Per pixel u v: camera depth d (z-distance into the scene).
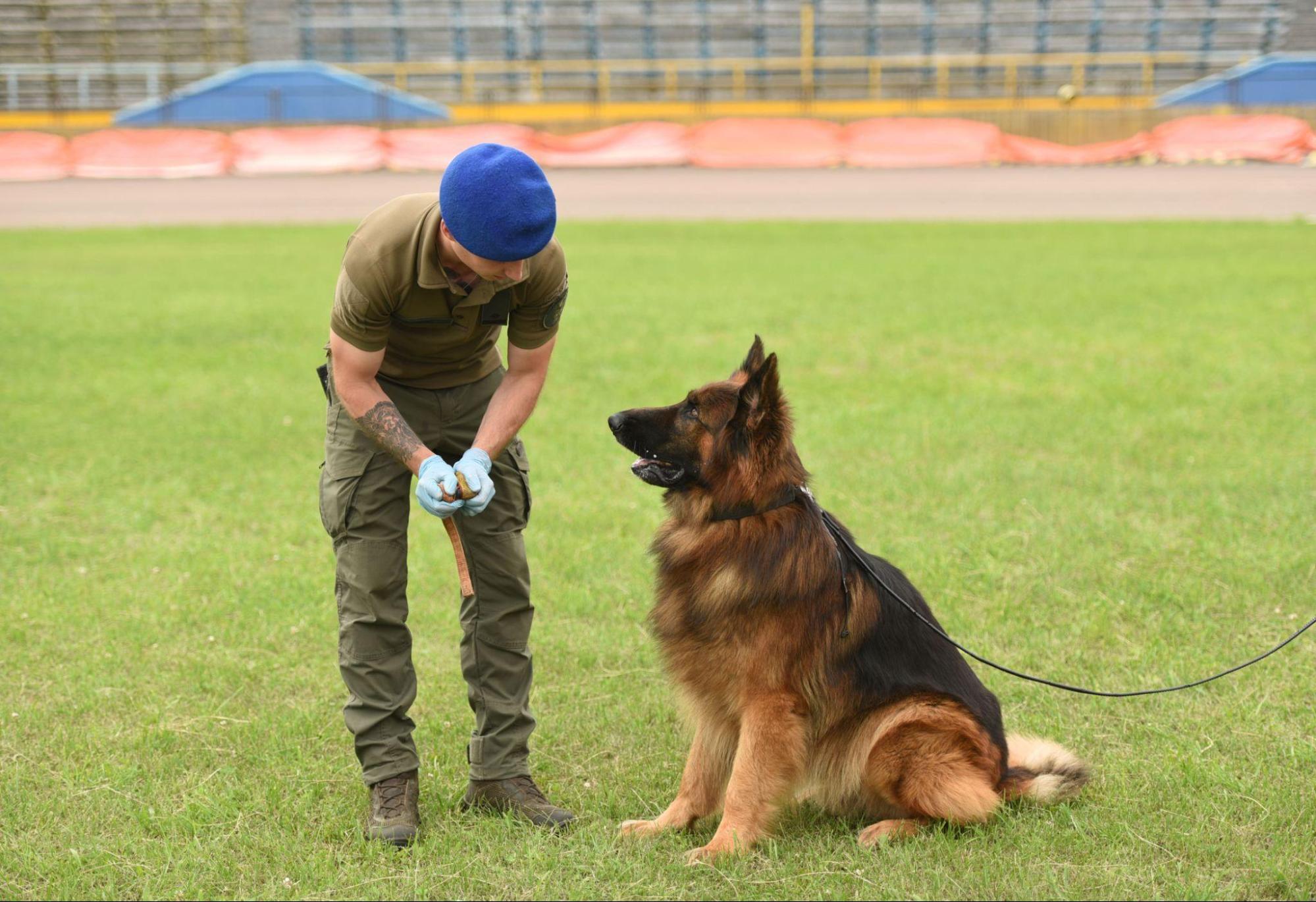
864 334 12.50
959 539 6.34
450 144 31.72
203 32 36.88
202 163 31.53
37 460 8.05
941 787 3.54
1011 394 9.75
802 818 3.87
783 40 37.72
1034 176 29.94
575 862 3.42
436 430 3.68
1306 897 3.21
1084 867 3.36
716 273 17.34
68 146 31.34
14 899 3.26
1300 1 37.59
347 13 37.28
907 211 25.98
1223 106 31.28
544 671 4.91
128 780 3.93
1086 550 6.12
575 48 37.72
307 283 16.62
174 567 6.09
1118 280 15.88
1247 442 8.09
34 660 4.95
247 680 4.77
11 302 14.70
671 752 4.25
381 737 3.64
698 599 3.67
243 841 3.54
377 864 3.42
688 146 32.34
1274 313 13.06
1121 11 37.50
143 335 12.70
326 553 6.36
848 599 3.67
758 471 3.62
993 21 37.59
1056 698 4.55
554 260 3.51
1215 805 3.67
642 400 9.62
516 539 3.75
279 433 8.83
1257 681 4.60
